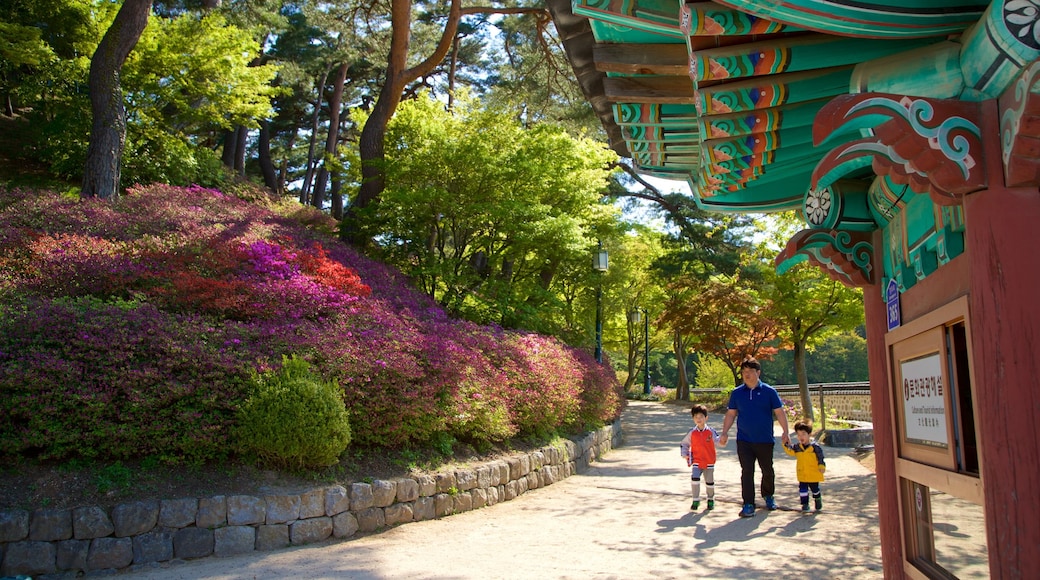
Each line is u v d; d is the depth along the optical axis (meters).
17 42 15.44
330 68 28.50
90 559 5.41
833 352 52.12
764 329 24.94
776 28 2.34
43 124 15.77
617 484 10.20
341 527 6.62
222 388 6.80
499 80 27.70
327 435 6.80
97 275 8.68
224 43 16.56
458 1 15.72
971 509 2.86
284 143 37.25
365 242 15.60
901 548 3.43
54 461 6.07
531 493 9.50
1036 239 2.00
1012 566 1.97
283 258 10.67
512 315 14.45
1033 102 1.79
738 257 23.58
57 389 6.06
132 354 6.60
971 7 2.06
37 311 6.79
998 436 2.02
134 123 16.11
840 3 2.07
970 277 2.15
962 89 2.25
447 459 8.55
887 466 3.62
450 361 8.91
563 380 11.74
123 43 13.60
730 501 8.34
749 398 7.27
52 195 11.97
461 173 14.49
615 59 3.03
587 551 5.90
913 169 2.19
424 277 14.78
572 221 14.29
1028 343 1.98
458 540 6.46
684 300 26.03
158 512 5.75
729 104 2.84
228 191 17.42
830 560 5.37
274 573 5.25
